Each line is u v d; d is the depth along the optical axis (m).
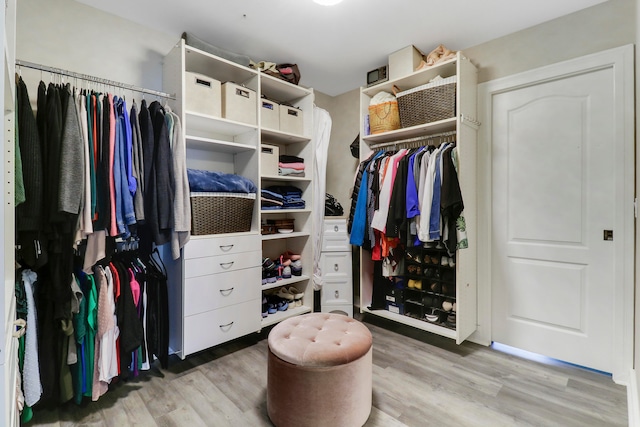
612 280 1.93
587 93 2.00
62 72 1.62
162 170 1.83
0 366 0.65
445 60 2.27
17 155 1.19
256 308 2.35
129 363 1.76
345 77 3.05
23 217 1.34
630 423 1.50
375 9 2.01
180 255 1.98
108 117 1.66
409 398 1.72
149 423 1.53
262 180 2.90
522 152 2.25
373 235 2.54
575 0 1.91
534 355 2.22
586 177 2.01
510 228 2.31
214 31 2.26
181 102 2.00
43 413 1.59
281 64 2.73
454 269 2.32
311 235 2.84
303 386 1.40
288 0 1.91
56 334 1.57
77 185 1.50
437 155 2.17
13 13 0.99
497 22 2.14
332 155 3.52
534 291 2.22
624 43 1.86
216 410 1.62
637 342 1.63
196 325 2.01
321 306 2.91
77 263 1.71
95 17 1.97
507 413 1.60
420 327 2.40
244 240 2.27
